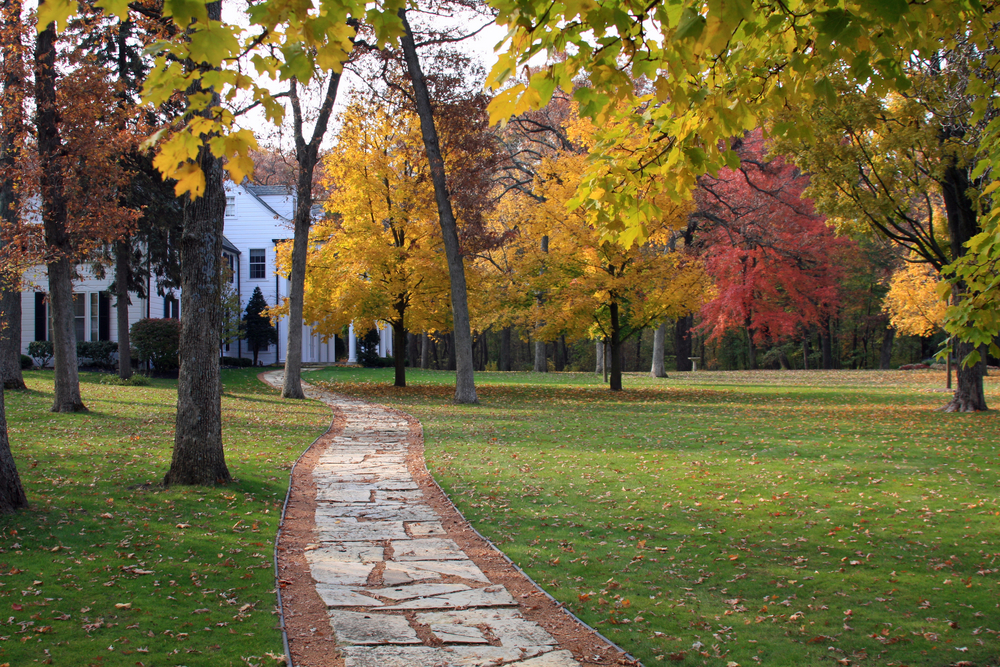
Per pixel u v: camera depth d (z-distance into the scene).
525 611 4.95
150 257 20.80
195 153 2.81
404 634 4.50
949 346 4.48
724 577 5.75
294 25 2.60
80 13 12.68
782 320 33.81
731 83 3.59
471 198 22.73
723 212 31.19
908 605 5.16
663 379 30.09
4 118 12.48
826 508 7.89
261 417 15.37
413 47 19.25
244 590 5.22
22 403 14.80
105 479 8.39
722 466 10.16
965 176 15.15
